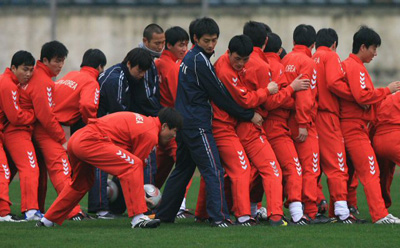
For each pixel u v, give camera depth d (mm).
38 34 108375
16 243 26031
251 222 30875
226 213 30781
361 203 42594
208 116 31031
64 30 108125
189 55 31406
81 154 29031
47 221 30531
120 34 108625
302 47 33844
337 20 108438
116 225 31578
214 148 30812
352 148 32969
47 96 34000
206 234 28188
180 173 32594
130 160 29250
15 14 108250
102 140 29125
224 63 31141
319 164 33500
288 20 108062
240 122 31781
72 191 30266
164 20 108562
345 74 33031
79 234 28141
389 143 33281
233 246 25594
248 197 30953
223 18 107938
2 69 108500
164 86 37469
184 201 37156
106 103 35875
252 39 32312
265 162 31297
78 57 108312
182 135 31141
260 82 31750
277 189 30922
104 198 35562
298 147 32875
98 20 108312
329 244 26172
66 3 108000
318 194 36844
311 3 108375
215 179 30516
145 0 108562
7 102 33219
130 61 34750
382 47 109062
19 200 42781
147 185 35125
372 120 33594
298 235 28109
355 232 29047
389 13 108688
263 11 107938
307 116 31906
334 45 34781
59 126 34500
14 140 33812
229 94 30922
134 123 29562
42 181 35625
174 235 27922
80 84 35469
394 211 38188
